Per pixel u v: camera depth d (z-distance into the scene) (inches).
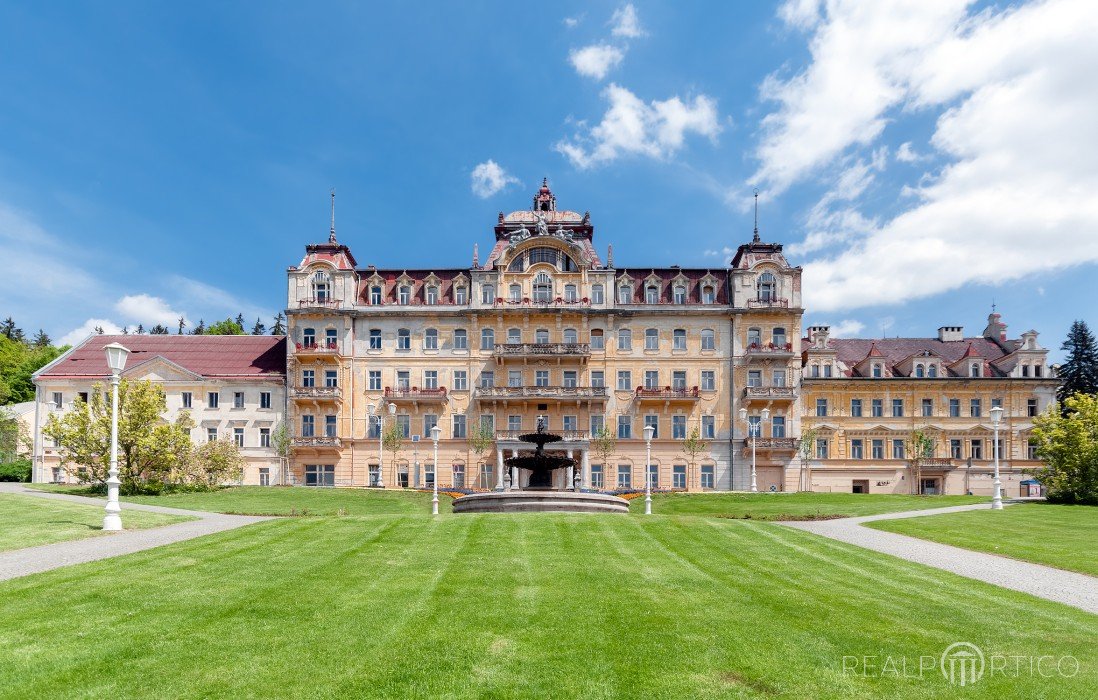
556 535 1049.5
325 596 659.4
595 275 2957.7
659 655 512.7
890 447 2989.7
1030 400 2999.5
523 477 2812.5
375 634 548.4
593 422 2886.3
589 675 474.3
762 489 2844.5
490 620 589.3
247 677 462.0
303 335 2933.1
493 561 842.8
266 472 2888.8
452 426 2883.9
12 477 2898.6
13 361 4333.2
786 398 2842.0
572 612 618.2
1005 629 593.6
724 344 2925.7
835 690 458.9
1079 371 3818.9
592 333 2950.3
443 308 2938.0
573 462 1785.2
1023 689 466.6
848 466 2972.4
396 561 835.4
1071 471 1828.2
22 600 627.8
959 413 3009.4
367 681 458.3
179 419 2390.5
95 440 2101.4
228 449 2415.1
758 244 3019.2
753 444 2603.3
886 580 797.2
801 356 3068.4
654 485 2851.9
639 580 756.6
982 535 1224.8
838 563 901.8
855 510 1745.8
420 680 461.4
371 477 2861.7
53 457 2864.2
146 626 557.3
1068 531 1278.3
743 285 2950.3
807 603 669.9
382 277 3019.2
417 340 2942.9
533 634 554.3
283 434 2800.2
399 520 1210.0
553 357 2869.1
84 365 2982.3
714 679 471.8
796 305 2935.5
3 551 903.1
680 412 2888.8
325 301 2945.4
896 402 3019.2
